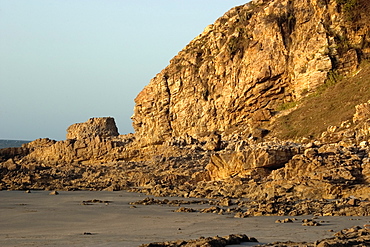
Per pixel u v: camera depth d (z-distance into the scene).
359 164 48.38
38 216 39.31
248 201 45.31
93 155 96.50
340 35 93.06
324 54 91.12
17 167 84.06
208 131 96.38
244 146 64.44
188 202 46.88
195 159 76.38
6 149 106.56
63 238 29.33
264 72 94.81
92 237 29.50
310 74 91.38
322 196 43.31
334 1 95.06
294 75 93.50
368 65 88.31
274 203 38.81
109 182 70.56
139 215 39.28
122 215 39.41
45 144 108.25
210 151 80.00
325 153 52.09
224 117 98.50
